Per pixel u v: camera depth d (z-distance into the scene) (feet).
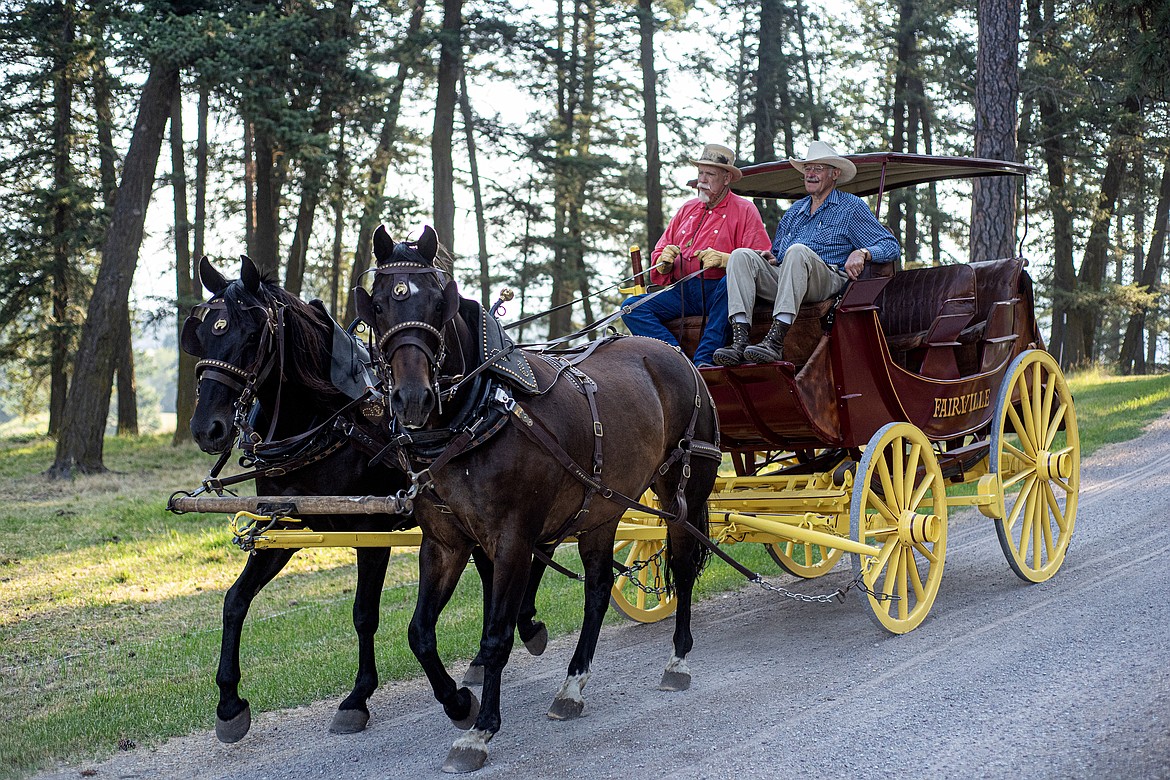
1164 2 58.75
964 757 13.70
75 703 19.84
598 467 16.46
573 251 101.35
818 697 16.89
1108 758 13.00
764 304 22.00
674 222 24.85
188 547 36.96
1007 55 44.73
